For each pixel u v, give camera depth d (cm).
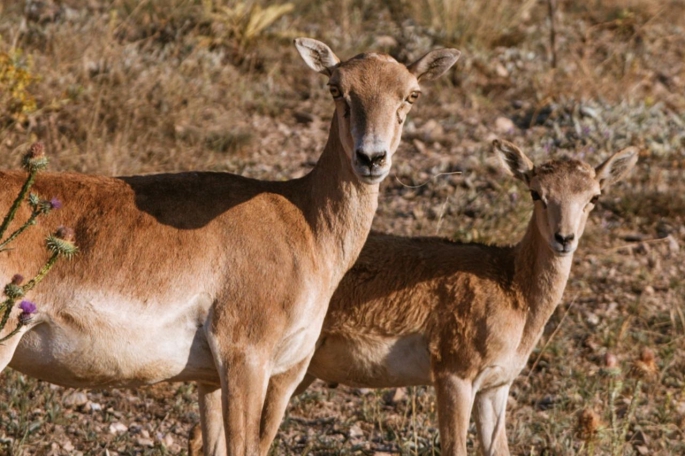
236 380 1977
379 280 2433
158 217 1991
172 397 2723
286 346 2045
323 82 4619
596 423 2341
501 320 2398
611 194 3972
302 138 4206
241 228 2019
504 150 2573
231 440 1977
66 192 1975
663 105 4694
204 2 4803
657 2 5794
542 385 2923
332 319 2436
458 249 2492
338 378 2514
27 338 1920
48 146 3619
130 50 4316
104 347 1939
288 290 2012
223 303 1984
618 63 5088
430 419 2716
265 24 4797
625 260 3581
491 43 5138
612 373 2444
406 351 2450
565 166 2459
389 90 2025
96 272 1923
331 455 2520
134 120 3872
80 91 3956
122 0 4828
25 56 4094
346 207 2105
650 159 4225
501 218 3575
